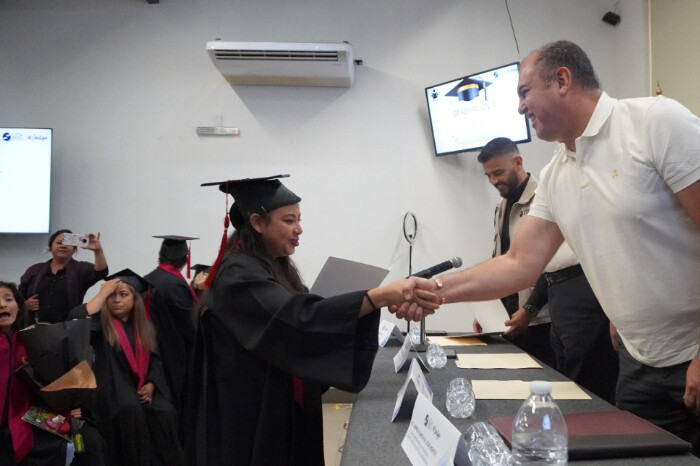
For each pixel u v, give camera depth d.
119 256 4.33
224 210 4.34
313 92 4.33
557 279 2.30
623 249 1.38
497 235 2.96
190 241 4.31
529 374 1.77
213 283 1.41
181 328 3.29
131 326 3.09
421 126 4.27
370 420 1.35
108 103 4.38
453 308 4.23
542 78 1.46
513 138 3.78
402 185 4.27
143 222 4.33
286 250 1.49
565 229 1.56
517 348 2.27
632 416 1.23
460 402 1.34
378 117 4.30
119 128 4.37
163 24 4.39
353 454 1.12
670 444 1.04
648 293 1.36
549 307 2.35
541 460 0.95
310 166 4.31
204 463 1.32
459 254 4.22
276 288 1.31
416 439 1.12
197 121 4.36
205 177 4.34
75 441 2.25
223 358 1.36
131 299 3.08
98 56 4.40
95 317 2.95
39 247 4.34
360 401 1.53
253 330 1.28
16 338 2.23
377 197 4.28
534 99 1.49
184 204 4.34
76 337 2.26
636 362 1.47
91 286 4.08
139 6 4.40
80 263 4.00
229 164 4.33
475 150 3.96
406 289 1.23
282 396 1.31
